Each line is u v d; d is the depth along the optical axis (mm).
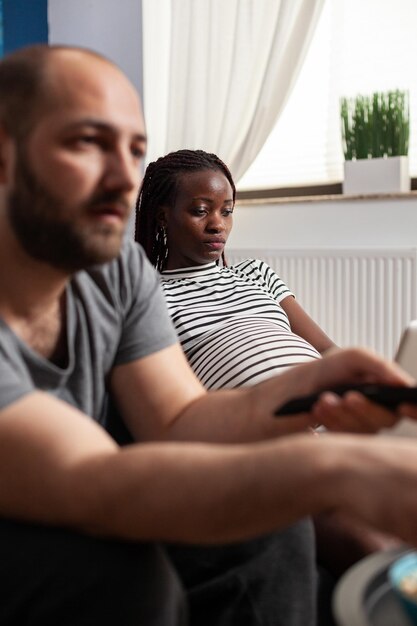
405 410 780
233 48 3309
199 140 3477
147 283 1097
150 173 2004
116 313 1036
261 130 3271
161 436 1067
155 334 1095
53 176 811
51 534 731
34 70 825
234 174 3373
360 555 1140
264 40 3221
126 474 703
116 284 1042
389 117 2984
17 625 736
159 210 1984
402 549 694
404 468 625
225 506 677
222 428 1031
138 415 1085
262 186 3543
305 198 3238
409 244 3027
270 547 996
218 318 1880
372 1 3146
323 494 650
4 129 836
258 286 2041
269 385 1027
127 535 716
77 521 718
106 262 865
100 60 862
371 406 804
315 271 3168
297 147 3436
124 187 833
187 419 1058
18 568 719
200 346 1818
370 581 641
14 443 729
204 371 1764
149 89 3676
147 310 1090
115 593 708
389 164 2980
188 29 3449
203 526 688
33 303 906
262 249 3336
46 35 3965
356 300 3057
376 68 3170
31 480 723
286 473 662
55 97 812
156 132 3680
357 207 3152
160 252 2027
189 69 3451
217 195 1934
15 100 826
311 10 3100
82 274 997
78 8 3957
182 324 1853
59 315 958
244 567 988
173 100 3529
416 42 3064
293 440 699
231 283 1991
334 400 830
